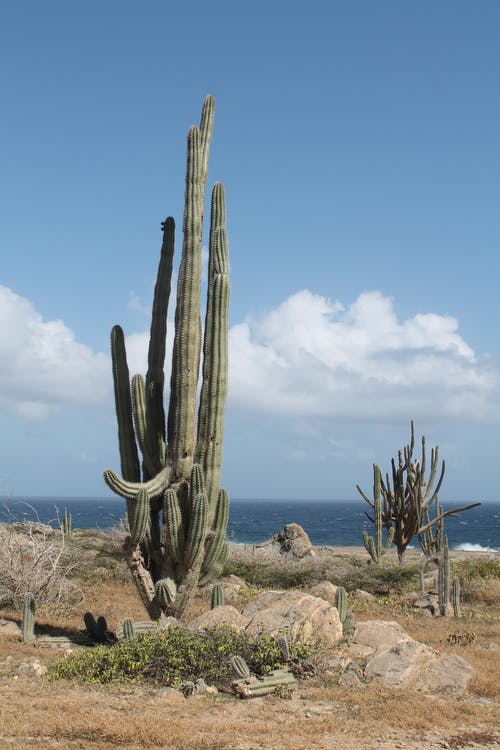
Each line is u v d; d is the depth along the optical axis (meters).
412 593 20.22
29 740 6.83
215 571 12.93
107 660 9.85
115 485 12.16
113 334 13.56
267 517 138.88
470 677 9.47
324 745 6.96
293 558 26.42
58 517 19.80
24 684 9.18
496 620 16.09
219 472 12.84
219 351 12.78
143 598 12.66
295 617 10.84
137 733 7.01
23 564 16.17
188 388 12.79
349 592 20.25
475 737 7.38
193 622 11.64
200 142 13.41
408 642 9.94
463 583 20.69
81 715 7.66
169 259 14.19
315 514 164.12
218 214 13.35
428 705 8.38
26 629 12.25
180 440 12.74
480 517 160.75
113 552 21.16
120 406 13.36
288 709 8.27
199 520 12.09
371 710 8.17
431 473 24.61
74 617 15.23
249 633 10.63
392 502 24.56
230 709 8.26
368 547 24.02
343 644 10.72
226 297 12.89
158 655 9.77
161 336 13.91
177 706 8.30
